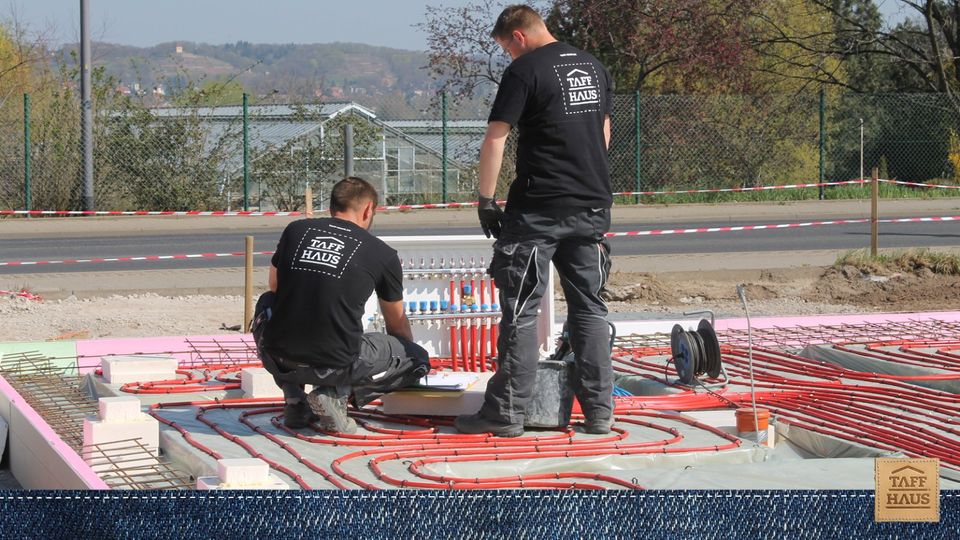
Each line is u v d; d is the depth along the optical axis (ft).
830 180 91.35
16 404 21.03
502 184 78.64
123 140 80.28
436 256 24.82
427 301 24.77
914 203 85.56
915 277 46.21
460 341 25.23
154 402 21.48
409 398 19.44
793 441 19.57
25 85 85.40
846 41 107.76
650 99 87.40
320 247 17.74
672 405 21.03
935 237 64.18
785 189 89.30
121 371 23.36
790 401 21.42
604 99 17.71
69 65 82.64
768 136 88.38
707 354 22.18
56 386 23.48
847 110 91.15
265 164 82.12
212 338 28.84
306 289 17.47
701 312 23.39
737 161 88.43
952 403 21.20
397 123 86.84
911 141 92.22
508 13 17.52
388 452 17.11
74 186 79.92
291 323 17.52
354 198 18.54
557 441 17.79
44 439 18.11
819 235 66.90
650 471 16.16
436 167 86.17
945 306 39.65
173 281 46.88
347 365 17.67
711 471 15.90
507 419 18.01
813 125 88.63
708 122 87.86
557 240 17.53
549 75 17.04
